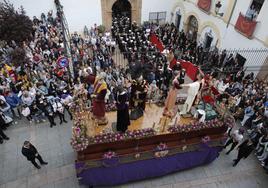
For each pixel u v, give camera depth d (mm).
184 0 21281
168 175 9852
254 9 14539
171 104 8852
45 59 15398
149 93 10094
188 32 22391
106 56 16516
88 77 8688
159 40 17766
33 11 19219
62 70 13508
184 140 9250
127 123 8078
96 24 21688
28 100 11383
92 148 8070
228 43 17062
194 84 8852
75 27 21156
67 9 19969
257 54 14602
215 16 17844
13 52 14031
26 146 8617
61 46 16391
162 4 22906
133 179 9242
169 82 13117
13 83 12484
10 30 15000
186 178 9773
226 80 14188
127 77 14078
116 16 22953
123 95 7680
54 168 9656
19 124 11656
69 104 11219
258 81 14180
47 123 11781
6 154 10125
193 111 9570
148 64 14398
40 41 16688
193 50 18562
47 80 12633
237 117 12422
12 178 9242
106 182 8922
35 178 9281
